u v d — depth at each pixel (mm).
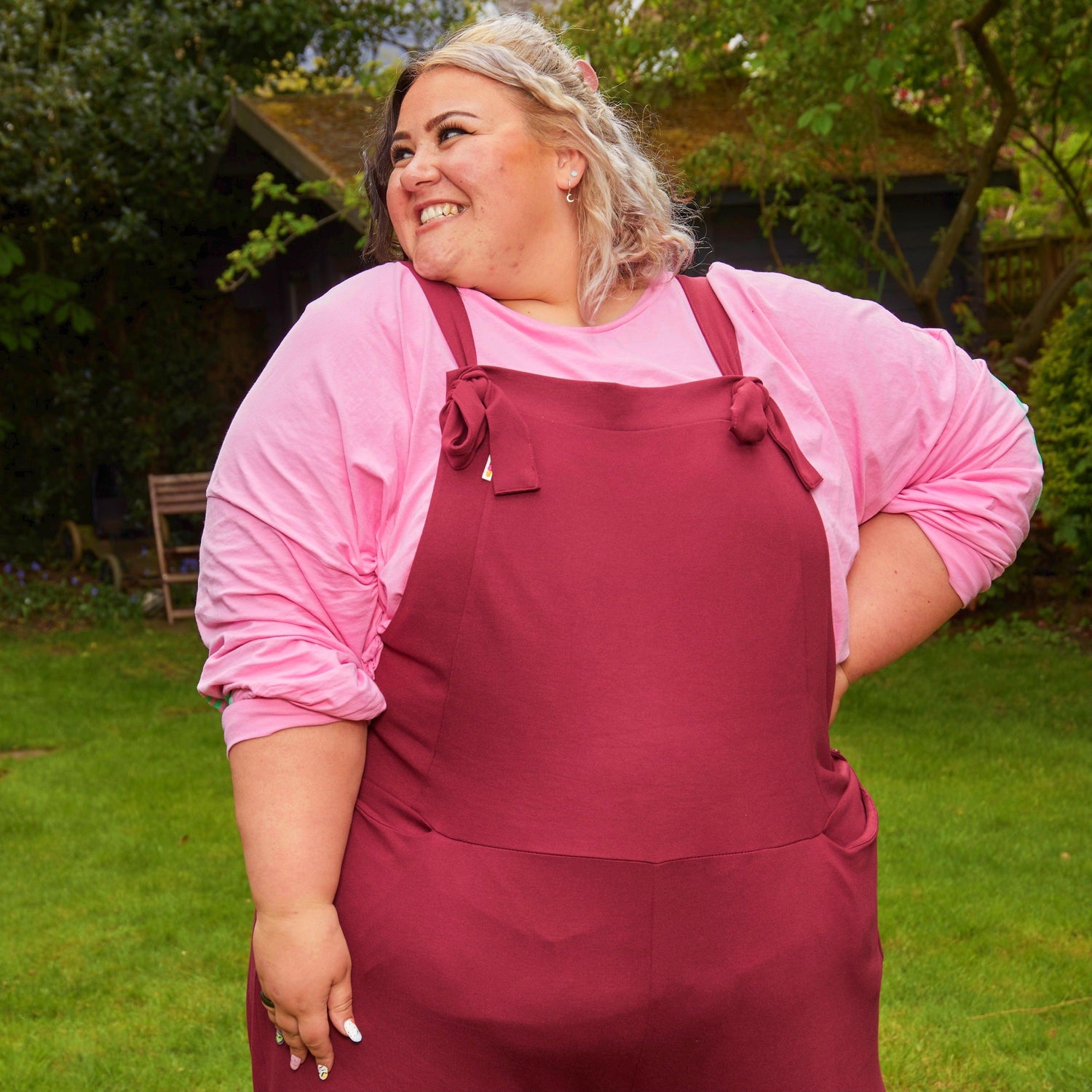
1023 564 9109
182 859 4781
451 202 1474
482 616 1348
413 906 1349
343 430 1399
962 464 1604
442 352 1433
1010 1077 3166
